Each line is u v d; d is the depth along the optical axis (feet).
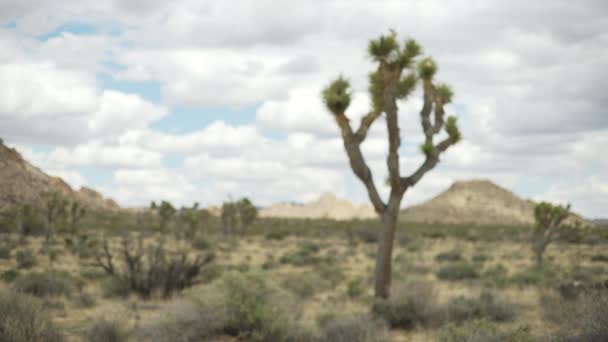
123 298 45.98
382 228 42.19
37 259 76.95
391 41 37.65
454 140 43.29
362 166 41.19
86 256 82.64
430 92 44.68
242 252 114.42
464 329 25.23
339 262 92.68
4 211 162.09
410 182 41.93
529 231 210.59
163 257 50.98
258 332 28.86
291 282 52.42
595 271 73.61
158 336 29.17
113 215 236.43
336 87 40.65
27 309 27.73
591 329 23.08
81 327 33.86
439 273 69.00
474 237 180.04
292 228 219.61
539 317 37.22
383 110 41.73
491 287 58.03
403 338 33.04
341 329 30.71
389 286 41.91
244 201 171.63
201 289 30.66
